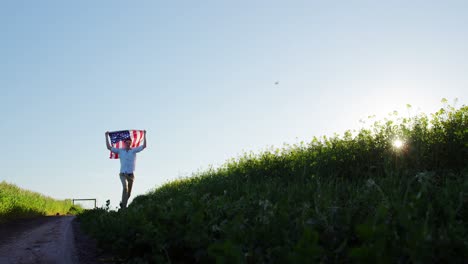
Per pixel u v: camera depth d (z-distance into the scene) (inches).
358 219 129.5
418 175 168.6
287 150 462.9
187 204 190.5
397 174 225.3
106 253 189.9
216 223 155.3
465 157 265.4
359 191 196.1
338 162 342.3
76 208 903.7
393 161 284.8
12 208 486.6
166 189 658.8
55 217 519.8
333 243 112.6
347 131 372.8
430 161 267.9
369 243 85.2
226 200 215.3
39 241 244.8
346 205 159.9
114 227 194.9
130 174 439.8
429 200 147.1
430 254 85.7
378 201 153.7
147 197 633.6
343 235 118.6
